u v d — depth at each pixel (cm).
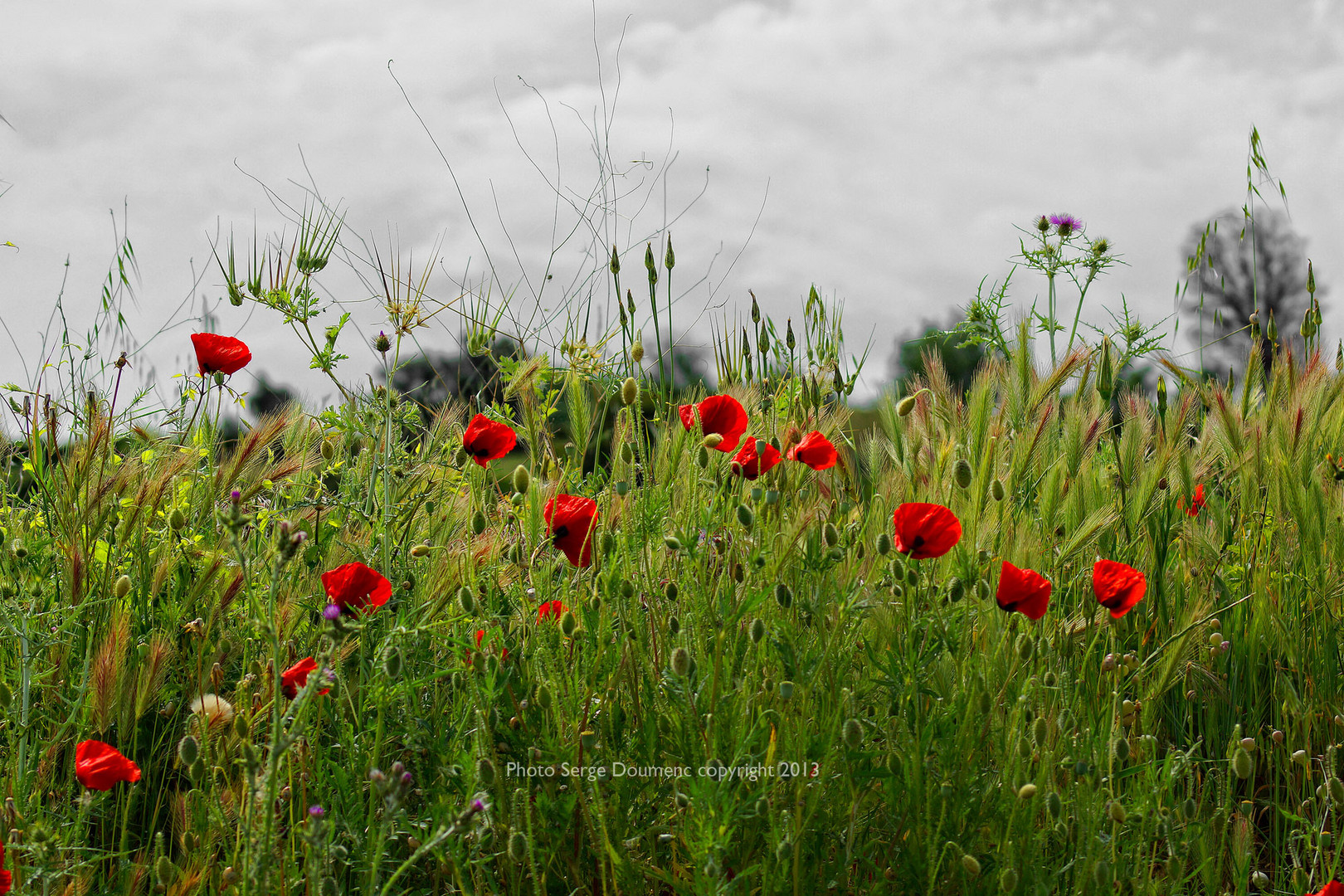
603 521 215
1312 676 275
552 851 178
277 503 281
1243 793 258
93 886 191
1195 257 437
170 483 253
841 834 188
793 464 232
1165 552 284
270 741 190
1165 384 322
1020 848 179
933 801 183
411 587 232
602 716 190
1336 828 230
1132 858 191
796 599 198
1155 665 248
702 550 204
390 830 175
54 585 240
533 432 248
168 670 222
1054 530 271
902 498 252
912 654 190
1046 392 284
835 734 179
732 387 284
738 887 177
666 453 249
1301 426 302
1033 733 187
